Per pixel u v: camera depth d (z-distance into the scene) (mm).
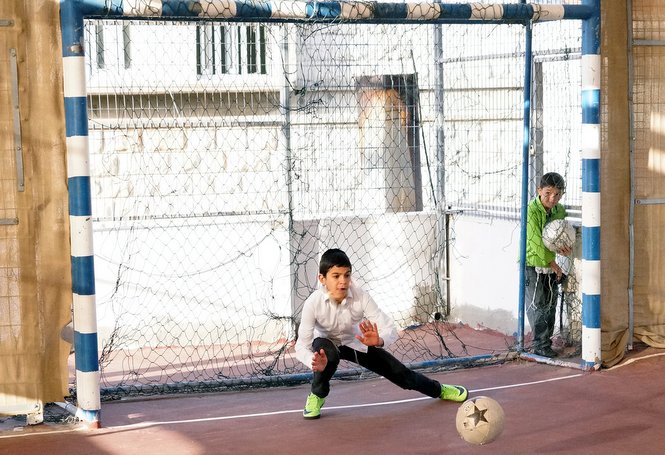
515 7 7215
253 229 9297
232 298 9289
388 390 7129
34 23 5992
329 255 6168
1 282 6051
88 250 6047
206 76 9547
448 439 5738
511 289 9125
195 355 8883
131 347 9133
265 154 9516
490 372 7645
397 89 9875
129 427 6164
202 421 6309
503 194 9328
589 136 7359
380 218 9789
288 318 9188
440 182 10023
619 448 5508
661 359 7750
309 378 7473
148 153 9234
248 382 7309
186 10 6180
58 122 6059
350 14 6707
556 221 8000
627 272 7840
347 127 9727
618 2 7621
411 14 6906
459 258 9906
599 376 7305
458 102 9836
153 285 9156
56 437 5930
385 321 6363
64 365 6211
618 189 7766
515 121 9109
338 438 5820
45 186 6074
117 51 9250
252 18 6492
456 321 10008
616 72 7691
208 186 9406
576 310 8234
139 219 9102
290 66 9445
